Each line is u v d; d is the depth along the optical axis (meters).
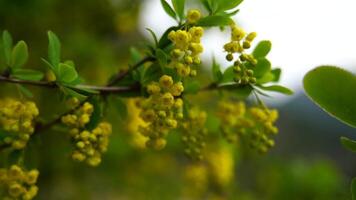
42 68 0.82
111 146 0.80
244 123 0.49
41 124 0.46
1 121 0.45
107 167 0.88
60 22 0.87
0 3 0.72
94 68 0.88
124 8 0.96
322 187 0.77
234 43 0.43
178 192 0.95
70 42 0.86
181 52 0.42
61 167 0.83
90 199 0.93
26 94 0.45
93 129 0.45
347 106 0.40
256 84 0.47
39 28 0.82
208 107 0.59
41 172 0.83
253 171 0.89
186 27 0.43
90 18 0.94
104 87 0.45
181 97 0.46
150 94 0.43
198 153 0.48
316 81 0.40
